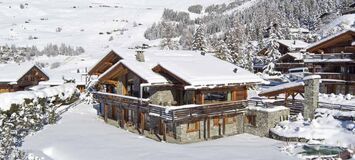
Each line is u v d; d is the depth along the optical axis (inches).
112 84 1503.4
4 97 1268.5
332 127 1159.0
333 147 1052.5
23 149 1090.1
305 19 5472.4
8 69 1948.8
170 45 4192.9
